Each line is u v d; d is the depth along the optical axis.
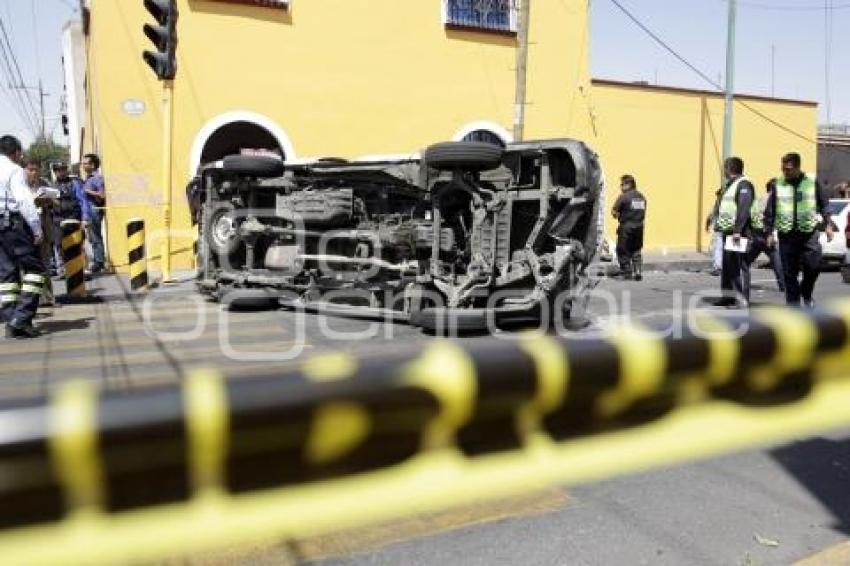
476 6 17.64
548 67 18.81
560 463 1.25
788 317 1.57
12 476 0.81
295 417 0.99
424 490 1.10
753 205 9.45
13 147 7.52
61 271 12.30
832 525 3.38
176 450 0.90
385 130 16.75
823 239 15.55
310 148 15.95
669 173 21.06
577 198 7.07
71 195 12.39
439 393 1.10
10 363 6.35
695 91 21.23
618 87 20.02
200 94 14.80
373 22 16.41
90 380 5.69
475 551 3.11
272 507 0.98
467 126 17.75
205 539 0.93
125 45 14.04
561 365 1.22
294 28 15.57
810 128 23.80
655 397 1.36
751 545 3.19
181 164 14.65
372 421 1.05
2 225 7.32
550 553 3.10
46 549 0.84
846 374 1.63
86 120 23.53
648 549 3.14
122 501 0.88
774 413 1.52
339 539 3.17
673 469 3.98
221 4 14.84
